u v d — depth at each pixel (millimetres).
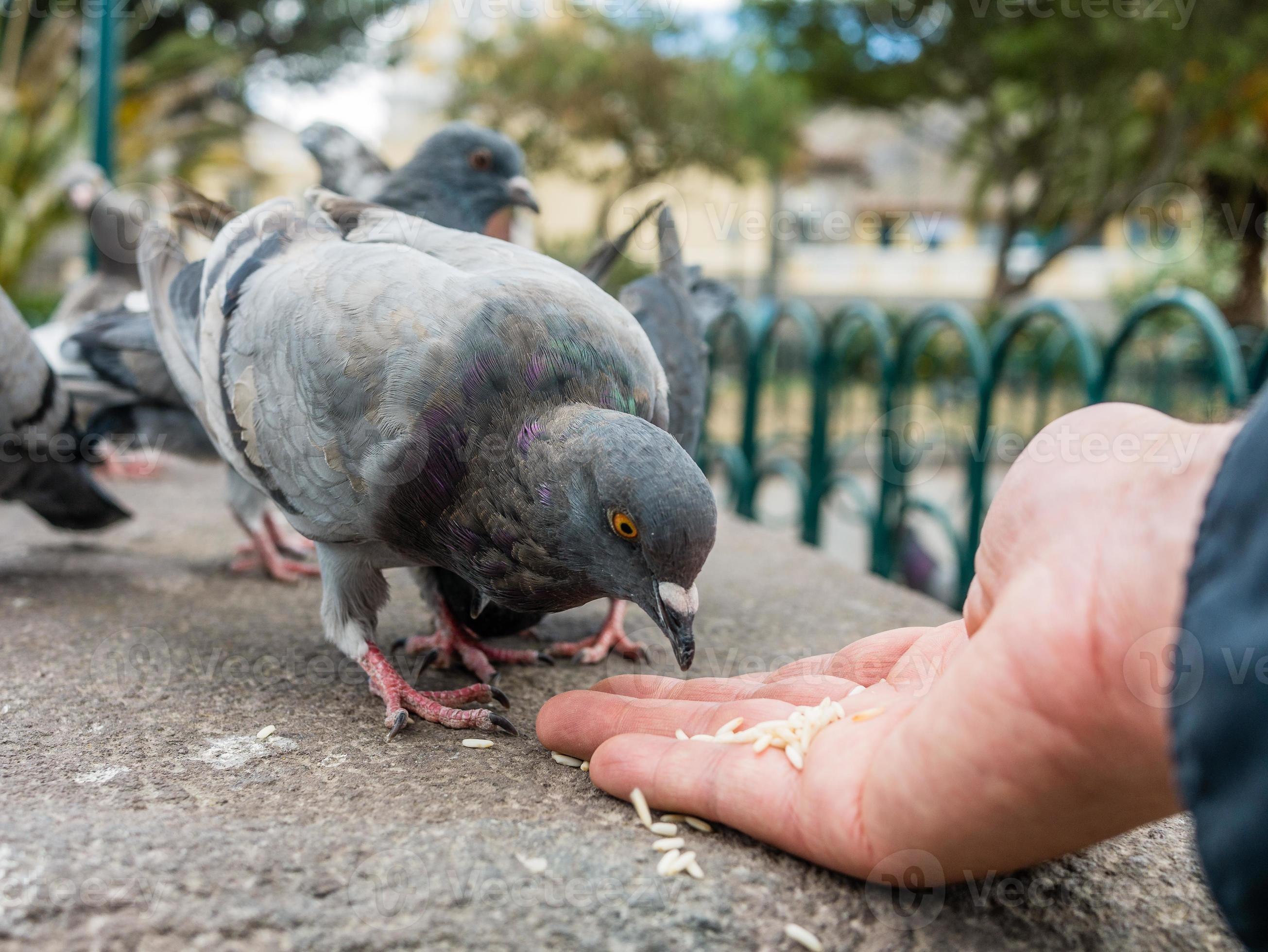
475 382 269
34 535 544
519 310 277
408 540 291
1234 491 155
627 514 244
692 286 491
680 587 245
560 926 198
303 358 294
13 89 1630
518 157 583
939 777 187
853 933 201
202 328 339
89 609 408
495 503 267
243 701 315
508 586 279
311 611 423
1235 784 150
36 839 218
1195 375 1002
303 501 302
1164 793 179
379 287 292
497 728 295
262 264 335
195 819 233
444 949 191
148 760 268
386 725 298
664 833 232
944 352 1017
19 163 1540
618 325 293
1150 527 174
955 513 1000
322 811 239
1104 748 174
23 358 404
